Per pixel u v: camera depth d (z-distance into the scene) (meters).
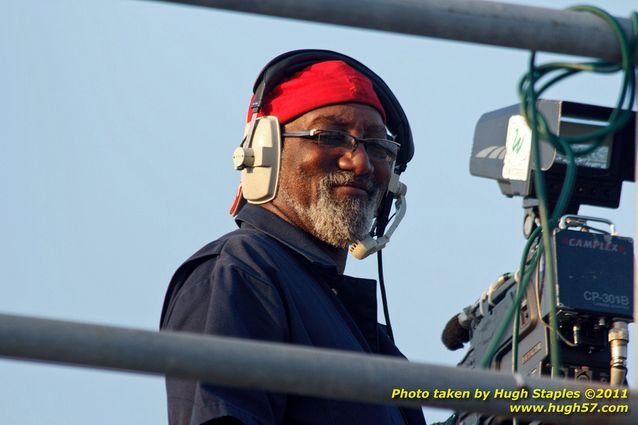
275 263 14.98
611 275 15.14
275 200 16.34
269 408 13.38
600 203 16.02
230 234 15.63
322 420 13.91
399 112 17.34
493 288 16.22
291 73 16.81
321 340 14.50
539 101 15.96
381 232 17.38
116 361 9.06
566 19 10.20
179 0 9.86
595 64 10.63
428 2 10.03
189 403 13.45
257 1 9.86
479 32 10.07
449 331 17.08
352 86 16.56
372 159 16.45
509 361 15.55
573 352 15.20
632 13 10.34
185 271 14.97
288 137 16.39
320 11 9.90
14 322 8.98
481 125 16.88
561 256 15.09
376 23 9.97
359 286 15.70
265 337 13.97
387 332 17.12
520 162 15.83
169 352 9.12
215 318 13.80
